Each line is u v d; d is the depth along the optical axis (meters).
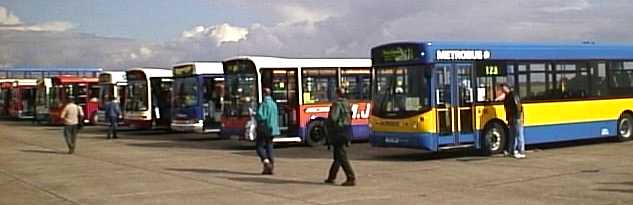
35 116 51.44
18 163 21.05
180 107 32.16
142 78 36.12
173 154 23.33
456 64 19.66
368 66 26.94
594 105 23.12
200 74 31.58
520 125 19.61
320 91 26.00
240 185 15.01
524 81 21.25
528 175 15.66
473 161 18.83
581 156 19.59
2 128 44.09
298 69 25.66
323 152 23.20
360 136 26.39
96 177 17.16
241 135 25.67
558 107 22.03
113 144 28.69
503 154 20.36
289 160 20.36
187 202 12.89
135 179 16.55
